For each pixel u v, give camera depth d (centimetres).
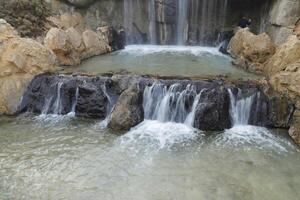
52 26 1984
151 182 1048
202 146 1245
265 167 1123
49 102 1519
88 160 1159
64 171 1101
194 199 973
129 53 2048
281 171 1103
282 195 991
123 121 1353
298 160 1165
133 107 1386
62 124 1415
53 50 1728
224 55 1994
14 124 1416
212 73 1595
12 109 1509
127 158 1170
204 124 1354
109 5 2227
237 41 1923
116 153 1199
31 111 1530
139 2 2227
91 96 1464
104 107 1466
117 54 2022
